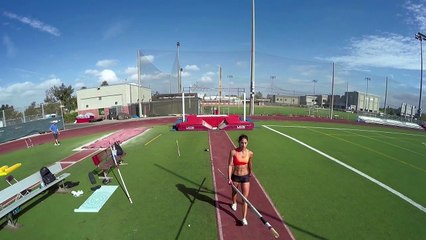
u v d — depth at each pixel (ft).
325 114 136.46
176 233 18.15
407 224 19.80
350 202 23.54
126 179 29.43
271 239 17.42
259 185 27.32
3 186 30.01
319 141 54.03
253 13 108.78
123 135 62.90
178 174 30.99
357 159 39.50
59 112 120.16
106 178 28.40
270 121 94.99
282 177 30.07
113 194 25.12
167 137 58.44
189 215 20.72
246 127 70.64
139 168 33.60
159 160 37.50
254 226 19.02
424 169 35.45
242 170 18.94
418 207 22.89
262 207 22.08
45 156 44.29
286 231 18.40
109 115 124.57
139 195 24.81
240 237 17.61
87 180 29.37
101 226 19.30
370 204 23.26
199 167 33.78
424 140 67.00
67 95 193.26
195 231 18.38
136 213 21.20
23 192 24.08
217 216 20.51
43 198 24.35
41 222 20.08
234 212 21.16
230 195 24.53
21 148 54.75
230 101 123.75
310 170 33.01
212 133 64.28
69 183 27.91
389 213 21.56
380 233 18.43
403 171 34.06
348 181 29.25
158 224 19.42
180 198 23.99
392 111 178.19
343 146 49.52
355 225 19.44
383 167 35.60
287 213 21.08
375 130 82.38
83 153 44.96
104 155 31.37
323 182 28.68
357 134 68.23
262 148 45.83
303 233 18.20
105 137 61.16
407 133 81.66
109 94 145.18
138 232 18.39
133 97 149.48
